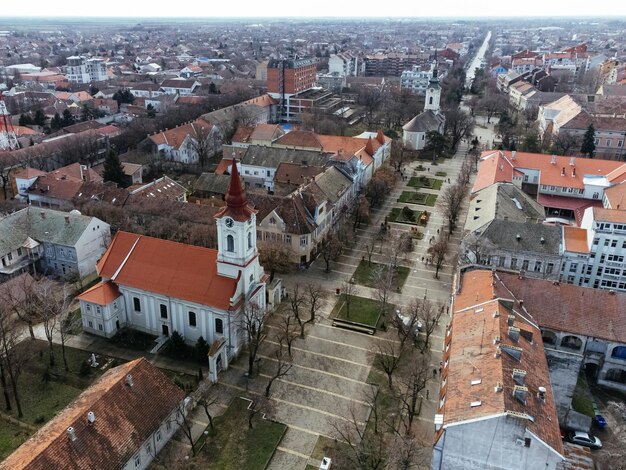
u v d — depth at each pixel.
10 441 77.12
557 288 92.00
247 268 93.88
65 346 98.50
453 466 65.19
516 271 115.75
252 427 80.56
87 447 64.94
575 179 166.12
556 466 61.00
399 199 179.12
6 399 83.12
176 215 136.88
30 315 102.94
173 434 78.88
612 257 111.31
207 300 93.25
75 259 121.19
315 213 134.00
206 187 169.62
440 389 83.06
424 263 133.88
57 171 167.50
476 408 63.53
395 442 72.88
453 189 165.00
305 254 129.50
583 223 123.38
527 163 174.50
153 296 98.12
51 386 88.19
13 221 122.94
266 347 99.31
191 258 97.56
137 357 95.88
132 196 148.25
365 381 91.00
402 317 106.12
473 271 97.69
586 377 91.69
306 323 105.81
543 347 80.38
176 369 93.12
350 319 108.25
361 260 134.75
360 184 179.00
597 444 77.88
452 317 90.62
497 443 62.00
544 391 67.50
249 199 134.62
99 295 98.69
